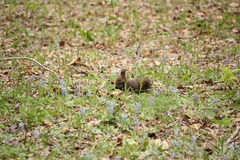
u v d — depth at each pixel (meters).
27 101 9.18
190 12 18.62
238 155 7.36
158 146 7.61
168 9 19.09
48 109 8.54
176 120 8.84
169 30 16.44
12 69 11.58
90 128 8.18
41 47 14.26
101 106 9.22
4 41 14.68
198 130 8.39
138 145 7.59
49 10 18.77
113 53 14.06
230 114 9.15
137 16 18.33
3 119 8.57
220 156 7.31
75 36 15.47
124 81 10.38
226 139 7.98
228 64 12.55
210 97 9.95
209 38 15.52
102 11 18.91
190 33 16.17
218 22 16.81
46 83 10.62
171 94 10.05
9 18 17.09
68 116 8.81
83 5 19.56
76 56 13.49
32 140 7.71
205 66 12.55
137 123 8.12
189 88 10.66
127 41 15.38
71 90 10.13
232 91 9.88
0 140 7.54
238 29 16.20
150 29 16.69
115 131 8.16
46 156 7.17
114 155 7.26
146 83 10.25
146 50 14.37
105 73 11.88
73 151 7.41
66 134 8.05
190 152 7.45
